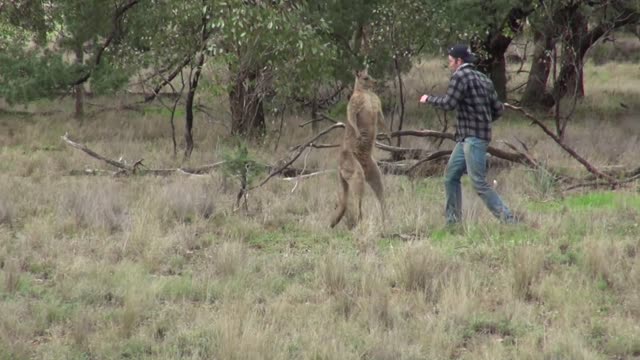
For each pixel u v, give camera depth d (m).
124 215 13.15
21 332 8.23
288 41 17.91
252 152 19.05
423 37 21.05
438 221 12.80
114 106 28.97
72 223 12.54
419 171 16.72
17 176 16.94
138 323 8.59
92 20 23.50
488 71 30.16
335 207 13.80
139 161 17.30
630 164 18.16
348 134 12.53
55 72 22.73
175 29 19.69
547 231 11.93
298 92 20.45
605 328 8.33
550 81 35.78
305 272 10.44
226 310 8.75
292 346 7.76
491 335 8.34
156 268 10.66
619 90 36.59
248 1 17.64
